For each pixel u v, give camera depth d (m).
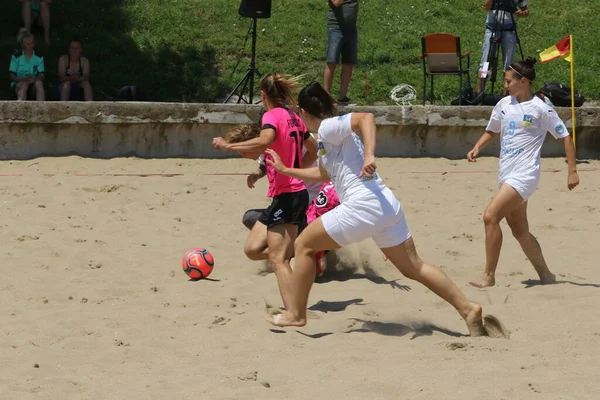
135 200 24.33
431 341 12.92
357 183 12.62
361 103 35.06
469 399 10.24
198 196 24.98
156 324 13.84
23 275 16.89
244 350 12.48
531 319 14.20
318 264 17.11
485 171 29.58
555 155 32.34
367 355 12.12
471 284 16.53
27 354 12.23
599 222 22.55
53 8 38.34
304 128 14.38
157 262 18.12
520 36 40.47
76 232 20.56
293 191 14.22
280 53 37.59
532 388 10.64
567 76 37.44
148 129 30.14
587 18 42.41
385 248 12.90
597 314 14.38
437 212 23.64
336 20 31.91
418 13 41.53
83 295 15.66
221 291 15.91
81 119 29.39
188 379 11.12
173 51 36.97
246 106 30.44
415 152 31.78
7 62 34.97
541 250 18.47
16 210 22.59
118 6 39.19
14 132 29.25
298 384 10.92
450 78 37.00
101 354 12.32
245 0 31.38
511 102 16.23
